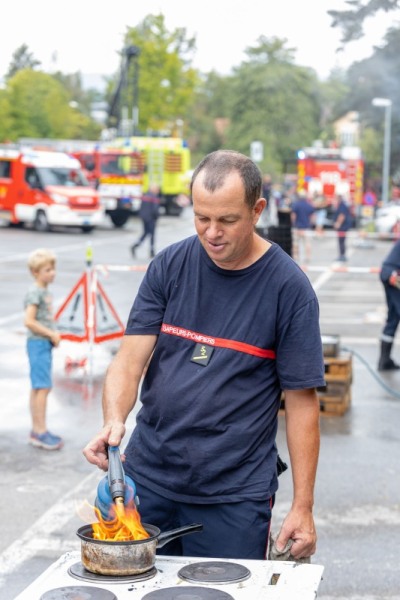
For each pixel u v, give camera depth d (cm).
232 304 445
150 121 7475
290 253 1441
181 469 448
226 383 443
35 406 1074
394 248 1505
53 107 9369
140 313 458
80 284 1623
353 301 2456
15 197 4731
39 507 871
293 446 451
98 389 1382
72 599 344
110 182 5138
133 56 6925
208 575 365
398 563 743
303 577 364
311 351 444
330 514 852
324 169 5750
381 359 1541
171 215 6350
